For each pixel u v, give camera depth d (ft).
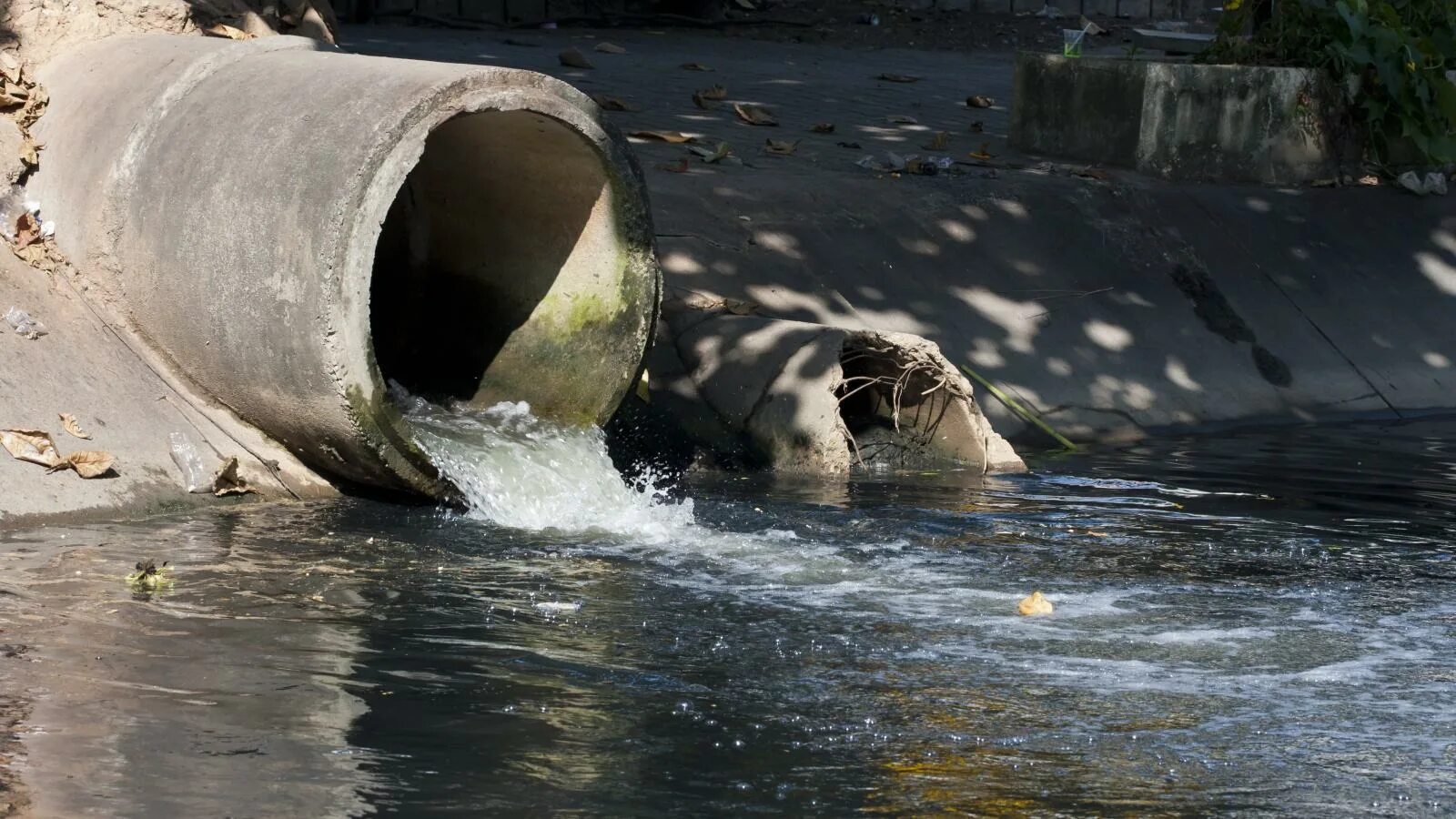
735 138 62.90
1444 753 23.24
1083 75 62.64
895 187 56.49
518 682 25.00
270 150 36.40
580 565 32.40
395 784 20.85
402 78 36.17
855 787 21.42
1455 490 42.47
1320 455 47.21
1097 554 34.58
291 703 23.66
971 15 106.63
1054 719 24.30
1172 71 60.95
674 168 55.72
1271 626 29.45
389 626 27.61
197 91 39.88
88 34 44.19
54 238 40.57
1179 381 52.37
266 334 36.04
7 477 34.63
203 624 27.25
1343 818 20.95
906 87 78.38
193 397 38.83
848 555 33.88
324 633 27.04
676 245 49.78
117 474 35.96
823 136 65.00
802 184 55.31
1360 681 26.43
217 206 36.88
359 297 34.99
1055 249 55.47
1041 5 108.58
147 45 42.75
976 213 55.83
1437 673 26.86
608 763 21.94
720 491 40.11
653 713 23.94
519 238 42.60
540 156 40.11
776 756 22.40
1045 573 32.86
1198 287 56.13
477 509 36.94
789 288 49.96
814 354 43.60
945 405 44.57
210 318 37.27
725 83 75.15
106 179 39.63
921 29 101.35
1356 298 57.98
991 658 27.14
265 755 21.61
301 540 33.73
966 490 41.24
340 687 24.44
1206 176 61.93
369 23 89.71
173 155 38.58
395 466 36.32
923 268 52.85
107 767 20.97
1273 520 38.47
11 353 37.32
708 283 48.73
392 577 30.89
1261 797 21.56
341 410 35.37
